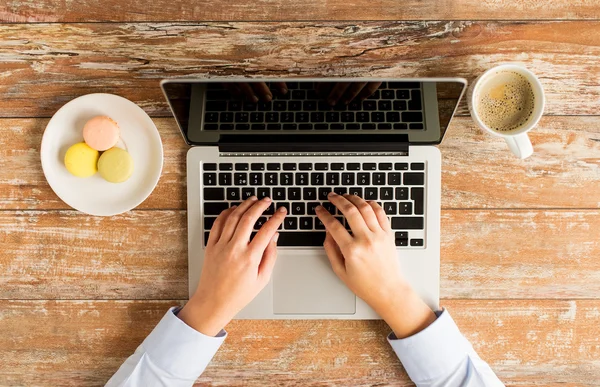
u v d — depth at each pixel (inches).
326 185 33.0
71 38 33.8
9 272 34.9
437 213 33.1
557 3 33.3
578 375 34.7
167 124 34.3
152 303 34.9
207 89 29.6
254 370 35.0
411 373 33.0
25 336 35.1
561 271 34.4
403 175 32.9
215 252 32.2
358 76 33.9
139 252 34.8
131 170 32.5
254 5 33.5
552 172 34.1
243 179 33.0
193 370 32.3
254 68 33.9
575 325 34.6
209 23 33.7
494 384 31.6
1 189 34.6
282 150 32.7
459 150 34.1
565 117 33.8
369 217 32.0
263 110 30.7
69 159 32.2
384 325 34.8
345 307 33.9
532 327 34.7
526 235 34.4
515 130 32.0
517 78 31.9
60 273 35.0
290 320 34.8
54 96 34.2
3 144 34.4
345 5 33.5
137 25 33.7
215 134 31.5
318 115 30.7
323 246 33.3
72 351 35.2
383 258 31.9
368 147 32.2
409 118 30.5
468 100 32.8
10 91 34.2
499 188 34.2
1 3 33.6
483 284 34.5
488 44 33.5
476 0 33.3
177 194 34.6
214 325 32.3
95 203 33.6
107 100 32.7
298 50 33.8
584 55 33.4
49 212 34.7
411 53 33.7
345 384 35.0
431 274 33.4
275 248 33.1
